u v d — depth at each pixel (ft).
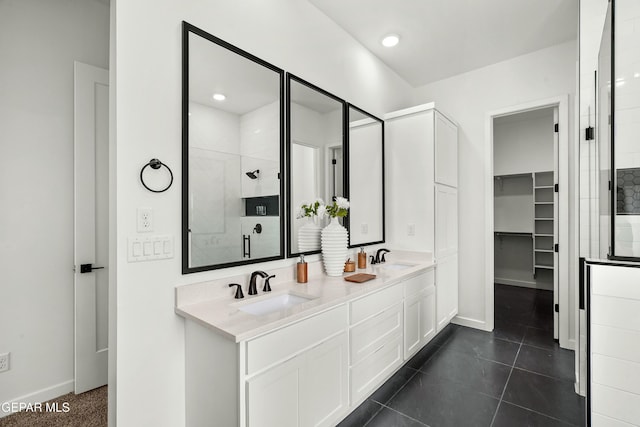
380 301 6.72
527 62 9.90
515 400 6.55
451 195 10.44
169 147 4.97
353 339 5.91
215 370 4.40
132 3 4.61
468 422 5.86
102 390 6.90
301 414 4.76
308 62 7.47
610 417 4.20
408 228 9.74
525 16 8.03
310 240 7.39
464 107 11.09
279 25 6.77
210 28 5.54
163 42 4.92
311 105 7.48
